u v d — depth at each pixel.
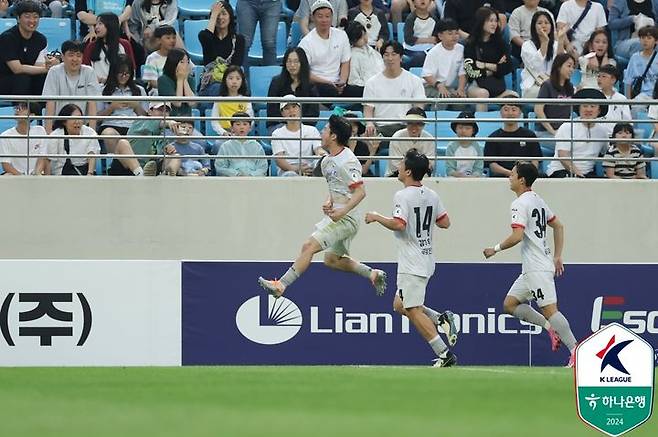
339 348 54.00
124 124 55.78
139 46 64.19
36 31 61.81
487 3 68.00
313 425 26.16
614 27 69.81
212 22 62.72
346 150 46.97
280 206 55.53
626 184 56.06
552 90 61.12
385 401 31.11
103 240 55.28
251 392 33.44
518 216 48.03
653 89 64.81
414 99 54.09
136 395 32.81
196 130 57.25
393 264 54.50
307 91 59.56
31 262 52.69
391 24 69.38
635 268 54.59
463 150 56.50
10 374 41.09
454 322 49.53
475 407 29.88
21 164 56.31
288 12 70.44
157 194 55.38
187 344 53.38
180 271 53.41
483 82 62.84
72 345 52.75
